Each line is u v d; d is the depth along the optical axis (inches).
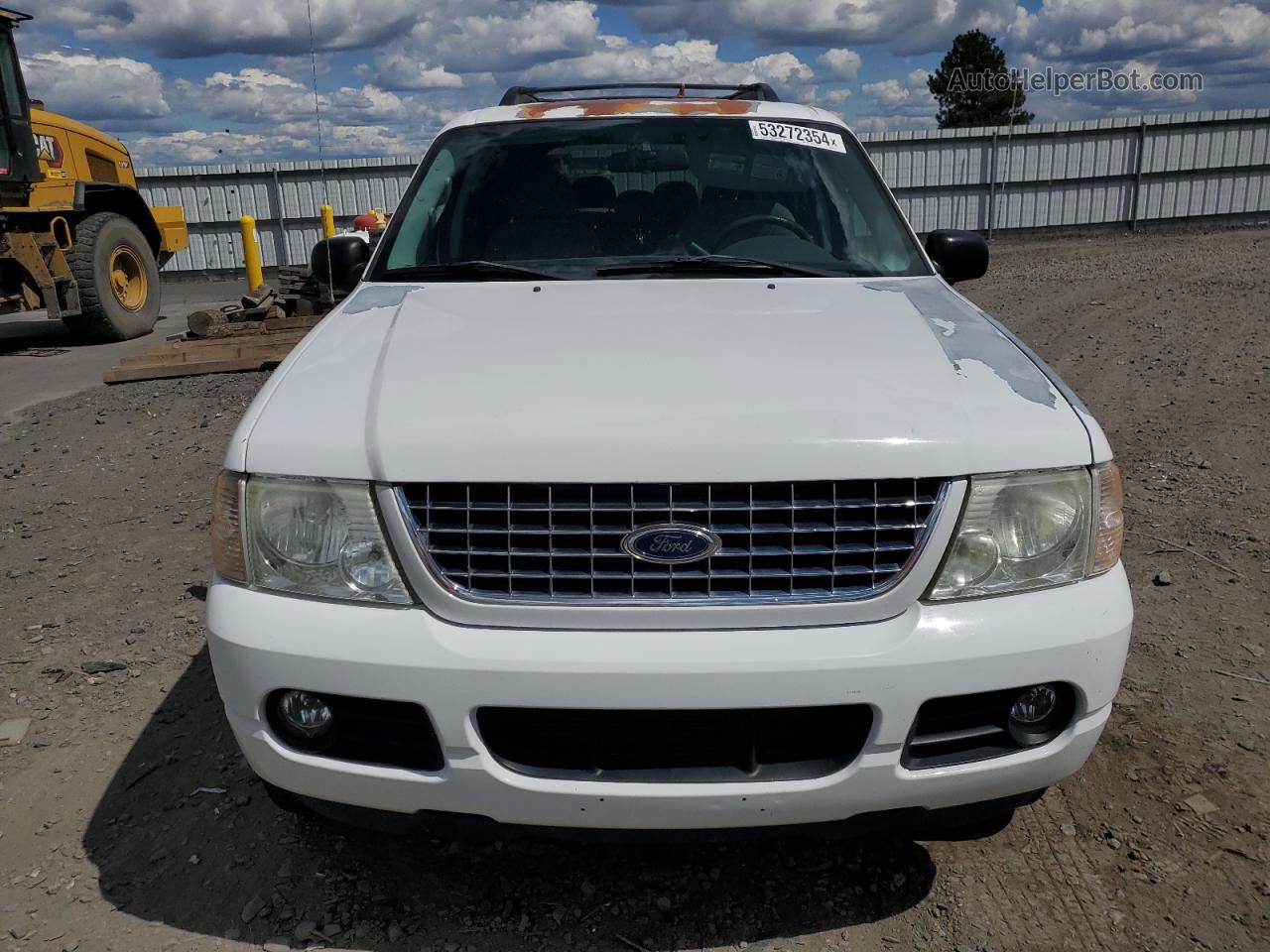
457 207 130.0
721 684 74.1
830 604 76.2
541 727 78.6
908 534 77.5
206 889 94.8
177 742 118.5
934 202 966.4
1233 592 149.5
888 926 89.5
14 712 125.8
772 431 76.7
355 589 78.4
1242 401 245.1
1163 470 202.5
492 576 77.0
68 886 95.3
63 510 205.5
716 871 96.6
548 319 99.2
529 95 159.8
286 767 81.5
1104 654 79.4
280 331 396.2
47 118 429.7
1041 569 79.6
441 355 90.5
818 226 126.3
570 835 80.0
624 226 125.6
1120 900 91.5
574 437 76.5
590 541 76.4
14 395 336.8
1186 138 956.6
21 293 416.2
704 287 110.7
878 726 75.9
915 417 79.0
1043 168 959.6
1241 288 440.8
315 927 89.7
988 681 76.5
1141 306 404.2
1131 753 112.4
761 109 142.8
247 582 81.1
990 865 96.7
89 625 149.9
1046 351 323.6
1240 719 118.0
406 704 77.2
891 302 105.5
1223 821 101.1
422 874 96.5
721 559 76.7
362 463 78.2
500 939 88.7
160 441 255.9
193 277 895.7
